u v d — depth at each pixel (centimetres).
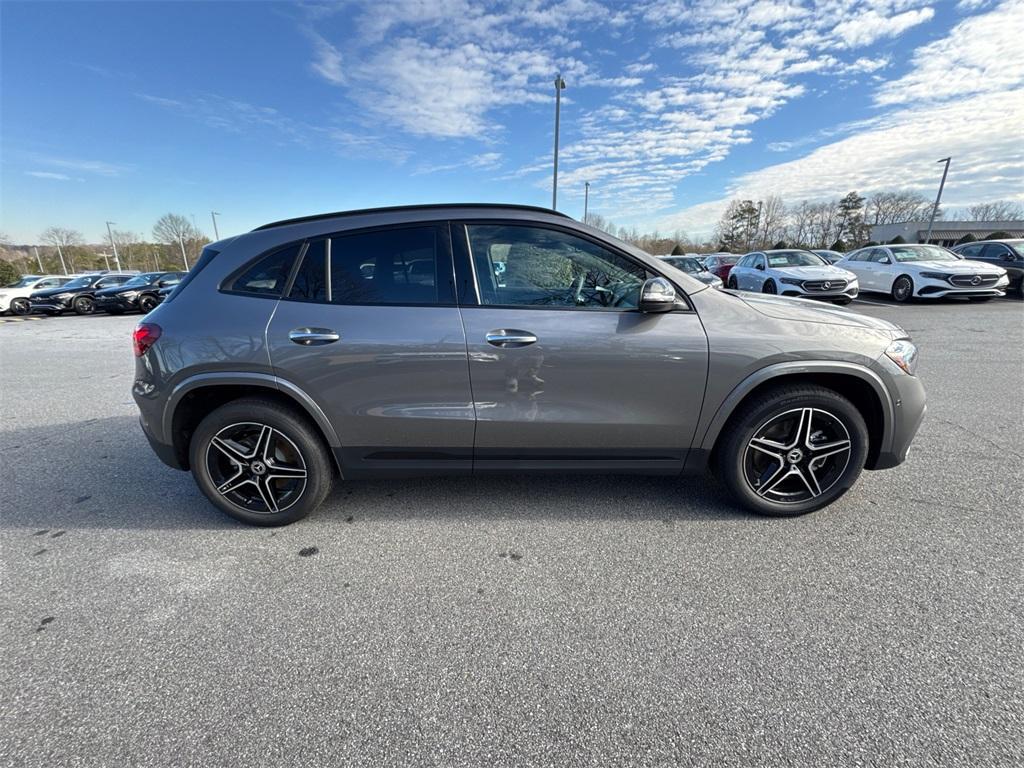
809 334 254
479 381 253
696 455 268
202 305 260
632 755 149
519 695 170
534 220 259
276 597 222
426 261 257
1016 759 145
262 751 152
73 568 245
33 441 419
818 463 274
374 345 250
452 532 272
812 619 202
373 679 178
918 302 1259
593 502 301
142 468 363
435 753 151
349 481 336
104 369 727
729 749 150
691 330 251
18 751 153
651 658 184
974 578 224
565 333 248
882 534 260
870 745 150
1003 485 308
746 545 254
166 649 193
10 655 190
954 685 170
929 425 411
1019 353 673
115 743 155
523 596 220
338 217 265
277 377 255
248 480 275
